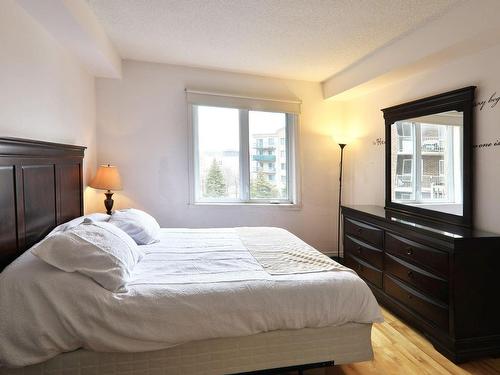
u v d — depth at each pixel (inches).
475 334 73.2
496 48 77.7
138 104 125.0
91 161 116.1
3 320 46.6
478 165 82.4
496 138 77.7
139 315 51.1
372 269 104.6
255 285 58.2
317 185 148.9
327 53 111.0
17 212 59.1
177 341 52.4
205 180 138.9
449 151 89.6
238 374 57.3
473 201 83.4
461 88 85.0
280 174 147.8
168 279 59.7
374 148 128.9
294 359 59.7
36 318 47.6
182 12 83.8
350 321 61.7
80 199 97.7
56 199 78.5
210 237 95.7
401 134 110.3
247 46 106.3
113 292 52.8
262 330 57.1
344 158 149.9
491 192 79.0
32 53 72.1
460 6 75.4
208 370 55.9
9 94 63.1
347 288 61.5
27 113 70.1
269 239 93.7
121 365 52.4
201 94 129.3
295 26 90.7
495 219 78.1
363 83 117.6
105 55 98.0
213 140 138.4
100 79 120.9
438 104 93.4
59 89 87.0
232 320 54.7
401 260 90.8
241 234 100.0
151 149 127.4
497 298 74.5
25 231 62.2
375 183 128.6
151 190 128.6
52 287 49.6
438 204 93.7
